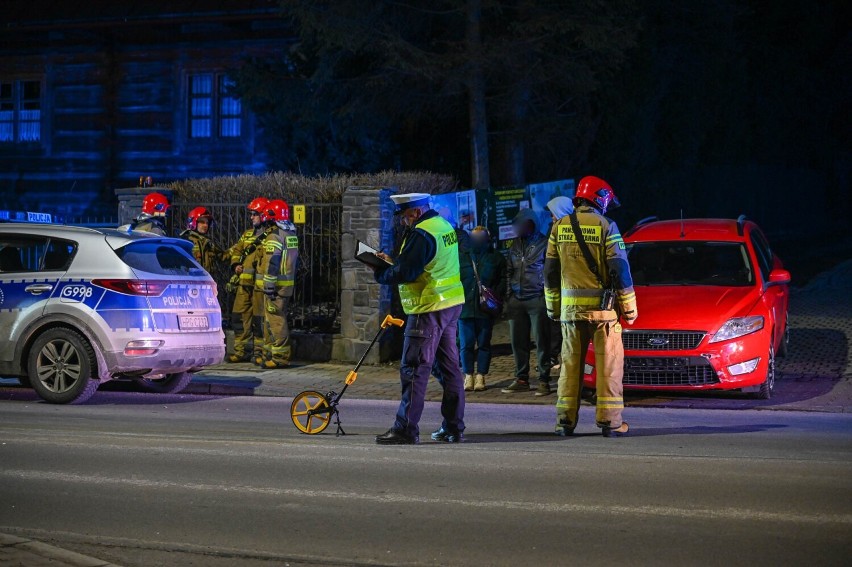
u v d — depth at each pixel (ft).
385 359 51.19
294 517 22.56
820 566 19.03
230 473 26.66
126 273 39.06
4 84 98.78
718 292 40.14
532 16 69.36
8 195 98.58
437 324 30.32
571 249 31.78
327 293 54.34
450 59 68.33
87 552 20.27
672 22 98.58
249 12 84.12
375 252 30.07
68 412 37.68
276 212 48.93
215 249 52.21
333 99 73.87
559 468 27.07
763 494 24.17
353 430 33.83
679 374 38.34
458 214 56.49
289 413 38.11
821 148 157.17
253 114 90.27
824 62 151.33
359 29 66.33
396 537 21.07
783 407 38.32
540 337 42.14
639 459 28.22
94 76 95.45
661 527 21.54
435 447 30.19
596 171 84.43
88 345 39.14
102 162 95.40
